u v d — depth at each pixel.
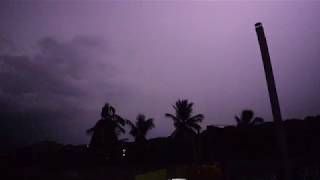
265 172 25.83
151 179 25.69
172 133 52.16
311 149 30.56
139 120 47.31
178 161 35.56
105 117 43.12
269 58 10.30
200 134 35.47
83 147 37.41
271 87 10.16
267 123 33.72
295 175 26.78
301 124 31.64
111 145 40.84
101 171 26.62
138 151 38.50
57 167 33.81
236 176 26.53
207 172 25.56
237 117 49.34
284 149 9.81
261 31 10.44
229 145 33.94
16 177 27.25
